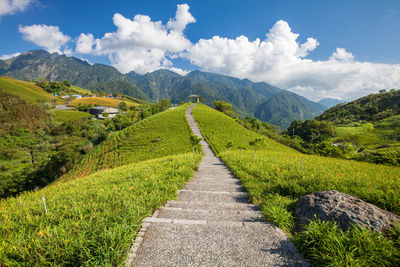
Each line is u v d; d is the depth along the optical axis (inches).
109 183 359.9
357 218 132.9
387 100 4995.1
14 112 3314.5
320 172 326.3
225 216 182.5
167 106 4291.3
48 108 4143.7
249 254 120.2
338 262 103.0
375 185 229.9
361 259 102.8
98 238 122.6
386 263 101.1
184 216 182.2
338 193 170.1
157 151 1364.4
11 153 2274.9
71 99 5910.4
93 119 3880.4
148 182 304.2
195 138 1078.4
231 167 528.7
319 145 1320.1
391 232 119.0
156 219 166.1
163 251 123.3
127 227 137.1
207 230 148.2
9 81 5418.3
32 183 1524.4
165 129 1849.2
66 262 107.9
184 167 424.2
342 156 1090.1
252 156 689.0
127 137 1732.3
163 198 230.7
